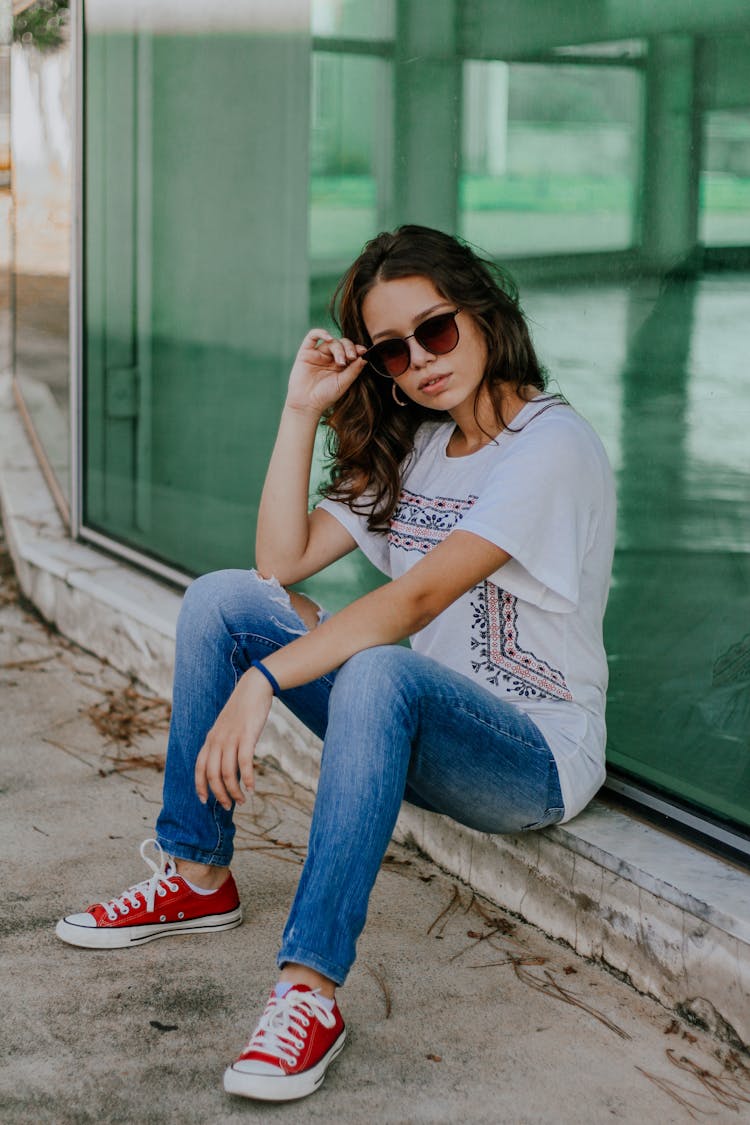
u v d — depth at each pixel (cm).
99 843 305
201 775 225
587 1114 208
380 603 224
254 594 253
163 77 416
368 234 342
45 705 396
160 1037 228
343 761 212
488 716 228
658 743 267
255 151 380
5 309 582
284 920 271
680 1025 233
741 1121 207
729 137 244
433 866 295
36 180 496
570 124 278
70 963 252
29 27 488
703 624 259
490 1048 225
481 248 306
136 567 450
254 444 394
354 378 254
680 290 258
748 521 247
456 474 251
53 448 505
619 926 246
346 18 340
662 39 256
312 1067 209
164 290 427
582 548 234
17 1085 213
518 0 288
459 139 308
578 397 285
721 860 244
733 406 250
